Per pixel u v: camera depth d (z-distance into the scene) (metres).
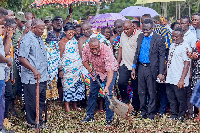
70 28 7.18
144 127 6.03
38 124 5.49
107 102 6.16
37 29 5.70
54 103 7.89
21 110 7.10
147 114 6.73
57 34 8.08
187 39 6.62
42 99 5.93
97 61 5.99
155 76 6.41
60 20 7.98
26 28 6.42
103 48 5.85
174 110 6.54
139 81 6.57
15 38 7.11
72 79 7.23
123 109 5.80
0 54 4.96
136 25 7.86
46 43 6.96
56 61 7.05
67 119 6.61
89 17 11.55
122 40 7.01
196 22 7.15
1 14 5.20
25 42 5.57
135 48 6.89
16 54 6.58
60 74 7.23
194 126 6.07
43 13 12.45
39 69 5.71
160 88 6.92
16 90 7.19
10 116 6.56
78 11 20.47
